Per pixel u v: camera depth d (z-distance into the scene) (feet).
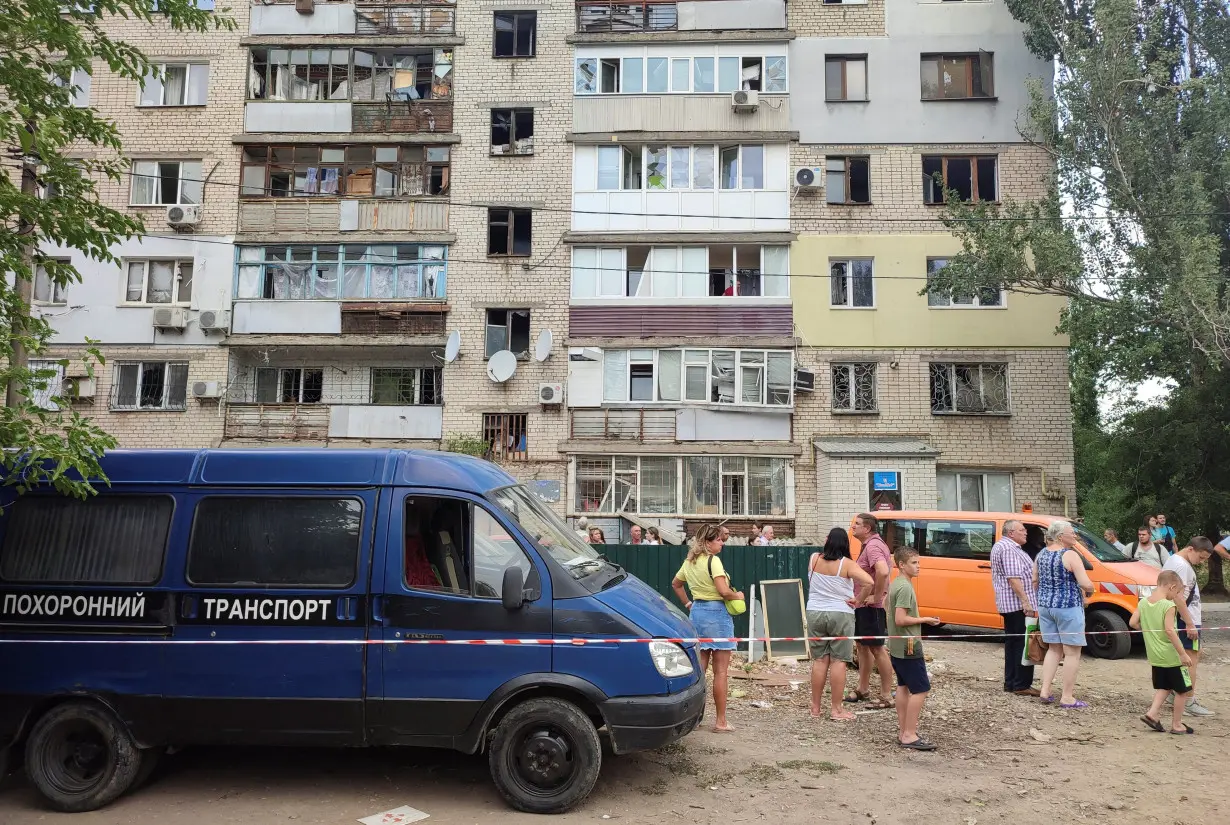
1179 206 48.55
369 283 70.64
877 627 25.94
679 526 66.23
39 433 16.61
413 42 72.79
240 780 18.52
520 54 73.77
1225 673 31.78
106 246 20.10
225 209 71.05
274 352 71.56
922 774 19.13
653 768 19.26
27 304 18.81
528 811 16.52
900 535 39.88
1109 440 66.18
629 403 68.18
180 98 73.15
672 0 72.49
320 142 71.82
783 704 25.86
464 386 69.00
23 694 17.43
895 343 67.87
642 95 71.31
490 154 71.51
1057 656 26.12
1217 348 47.06
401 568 17.47
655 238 69.77
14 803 17.53
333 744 17.15
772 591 33.63
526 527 18.11
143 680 17.31
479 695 16.85
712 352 68.64
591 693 16.74
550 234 70.49
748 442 67.26
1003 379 67.31
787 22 71.77
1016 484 65.87
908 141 69.87
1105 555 36.35
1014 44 70.08
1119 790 18.16
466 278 70.23
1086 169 53.52
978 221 57.36
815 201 69.77
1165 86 51.01
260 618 17.40
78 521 18.34
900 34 71.00
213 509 18.16
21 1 19.85
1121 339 57.57
